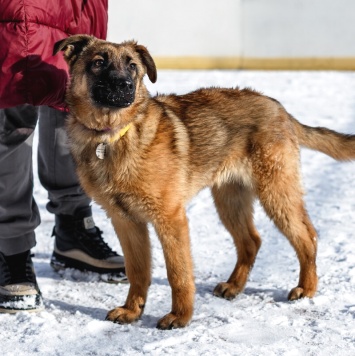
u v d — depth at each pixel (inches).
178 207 185.6
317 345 164.4
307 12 684.1
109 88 176.6
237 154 207.6
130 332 174.4
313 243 203.5
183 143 192.2
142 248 187.6
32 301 186.2
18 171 187.2
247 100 209.8
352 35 685.3
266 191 205.5
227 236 256.4
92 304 195.3
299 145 214.2
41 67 182.9
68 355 159.6
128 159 181.5
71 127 189.6
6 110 185.0
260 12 684.7
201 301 198.8
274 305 193.2
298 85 587.8
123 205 186.4
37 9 181.5
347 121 443.2
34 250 244.5
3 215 186.7
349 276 211.6
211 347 163.2
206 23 685.3
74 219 217.9
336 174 342.0
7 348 163.3
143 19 684.1
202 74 643.5
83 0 199.9
